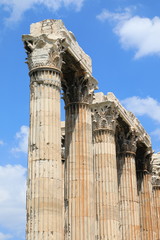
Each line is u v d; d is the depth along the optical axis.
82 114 35.28
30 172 28.47
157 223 54.91
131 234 43.44
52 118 29.69
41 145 28.81
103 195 39.53
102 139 41.28
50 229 27.03
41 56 30.95
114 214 39.06
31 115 29.94
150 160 52.12
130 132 46.66
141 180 51.00
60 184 28.72
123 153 46.41
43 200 27.50
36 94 30.23
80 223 32.19
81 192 33.00
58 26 32.53
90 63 37.22
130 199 44.81
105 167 40.41
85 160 34.03
